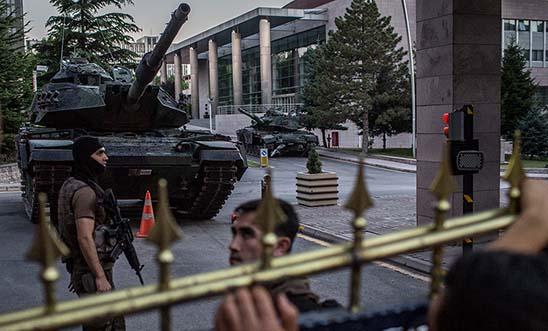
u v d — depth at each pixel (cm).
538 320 121
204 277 145
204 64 7950
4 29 2823
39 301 754
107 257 494
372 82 3853
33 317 131
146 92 1315
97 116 1333
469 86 1020
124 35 3703
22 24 3050
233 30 5756
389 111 3797
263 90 5409
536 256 131
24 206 1642
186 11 1046
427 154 1066
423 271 868
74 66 1478
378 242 160
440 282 177
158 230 141
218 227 1284
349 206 158
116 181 1202
